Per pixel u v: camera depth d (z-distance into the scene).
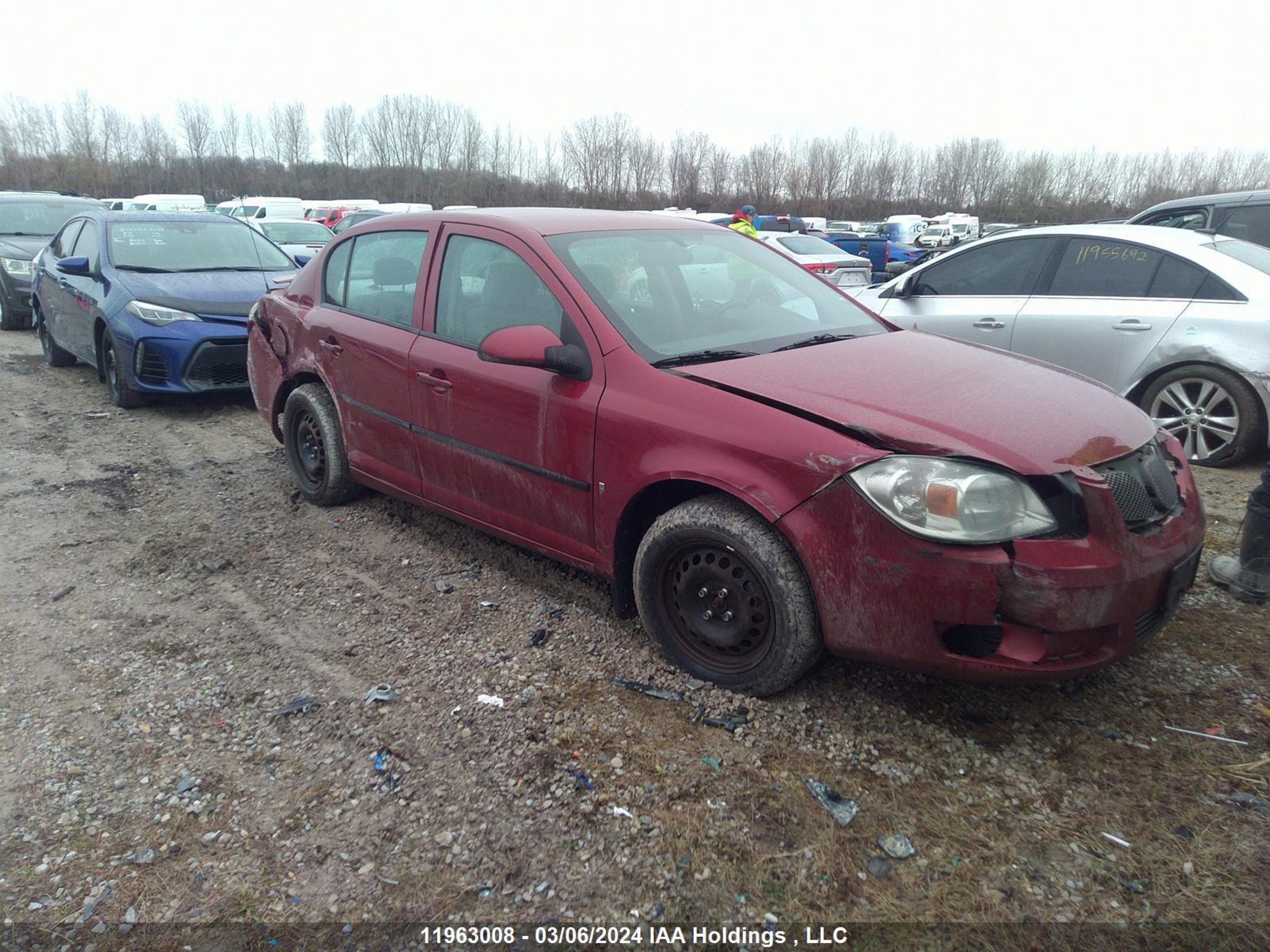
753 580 3.03
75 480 5.72
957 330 6.73
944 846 2.50
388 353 4.27
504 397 3.67
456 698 3.21
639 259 3.86
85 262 8.02
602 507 3.38
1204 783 2.72
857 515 2.72
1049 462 2.67
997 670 2.69
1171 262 5.91
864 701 3.14
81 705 3.23
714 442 3.00
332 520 4.96
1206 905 2.29
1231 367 5.54
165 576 4.29
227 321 7.34
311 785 2.79
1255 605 3.82
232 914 2.33
